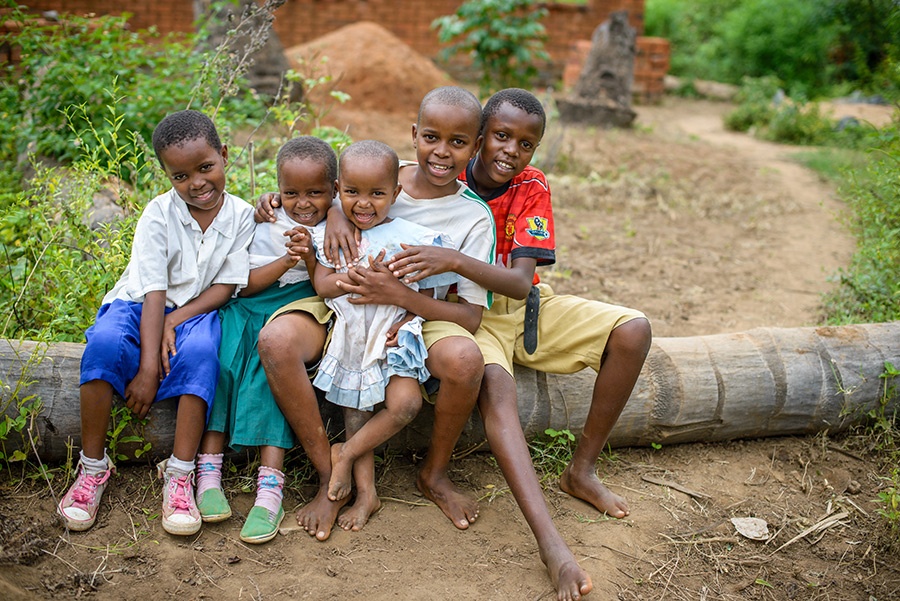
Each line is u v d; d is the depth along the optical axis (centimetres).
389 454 297
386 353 260
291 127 433
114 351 248
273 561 245
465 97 260
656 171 847
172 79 556
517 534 266
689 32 1933
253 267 275
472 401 255
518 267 275
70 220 332
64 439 268
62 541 244
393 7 1438
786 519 286
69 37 514
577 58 1389
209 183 261
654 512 285
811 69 1641
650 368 315
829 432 336
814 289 529
